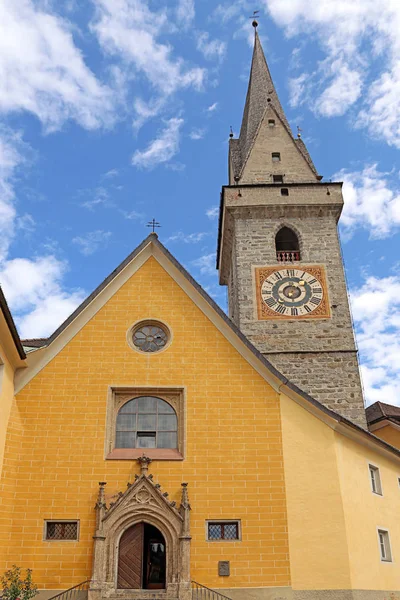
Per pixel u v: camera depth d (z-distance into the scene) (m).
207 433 24.41
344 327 35.84
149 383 25.20
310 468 23.98
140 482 23.05
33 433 23.98
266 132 44.12
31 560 21.97
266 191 40.62
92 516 22.66
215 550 22.52
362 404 33.69
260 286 37.38
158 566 22.48
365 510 25.08
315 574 22.31
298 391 25.00
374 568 24.19
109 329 26.19
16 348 23.42
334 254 38.53
